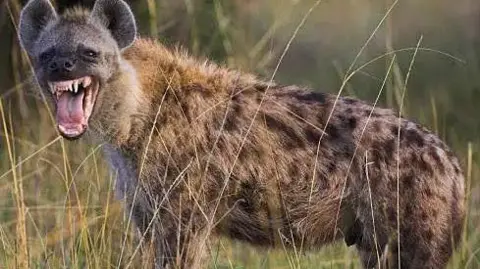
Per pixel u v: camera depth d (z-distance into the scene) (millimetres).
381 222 12305
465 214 12656
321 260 14195
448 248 12289
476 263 13828
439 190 12148
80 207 13453
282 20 19406
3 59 19031
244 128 12570
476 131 20844
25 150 16922
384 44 26172
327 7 28797
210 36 19312
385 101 20469
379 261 12055
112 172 13281
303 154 12516
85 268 13281
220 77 12766
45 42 12422
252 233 12844
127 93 12391
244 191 12633
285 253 12938
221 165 12516
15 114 18703
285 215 12625
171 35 19203
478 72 25062
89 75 12219
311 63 27375
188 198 12469
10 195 15641
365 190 12320
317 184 12492
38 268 13398
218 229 12797
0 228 13383
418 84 24891
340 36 28312
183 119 12492
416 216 12180
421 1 29656
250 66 17797
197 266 12594
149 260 12625
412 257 12242
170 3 19297
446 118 21797
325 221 12609
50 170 16250
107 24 12562
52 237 14383
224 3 20516
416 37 27344
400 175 12203
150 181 12523
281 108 12664
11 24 18797
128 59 12578
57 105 12320
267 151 12531
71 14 12562
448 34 27922
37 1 12672
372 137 12359
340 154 12430
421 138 12305
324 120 12578
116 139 12484
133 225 13094
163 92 12547
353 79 24328
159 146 12453
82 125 12195
